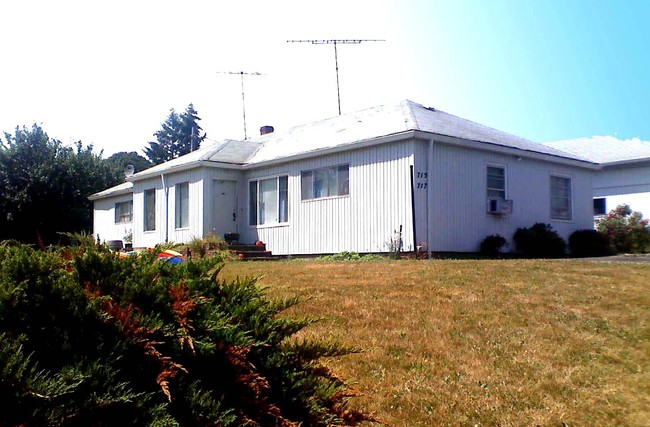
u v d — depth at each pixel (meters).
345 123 18.58
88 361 2.11
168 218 20.70
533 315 7.55
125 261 2.71
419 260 12.48
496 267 10.60
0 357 1.89
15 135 30.45
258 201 18.98
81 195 31.00
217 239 17.16
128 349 2.24
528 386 5.47
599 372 5.89
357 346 6.15
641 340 6.84
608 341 6.77
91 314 2.23
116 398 2.03
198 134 74.81
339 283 9.18
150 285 2.55
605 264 11.16
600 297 8.47
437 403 5.02
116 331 2.26
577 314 7.68
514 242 16.86
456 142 15.12
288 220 17.86
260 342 2.76
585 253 18.38
